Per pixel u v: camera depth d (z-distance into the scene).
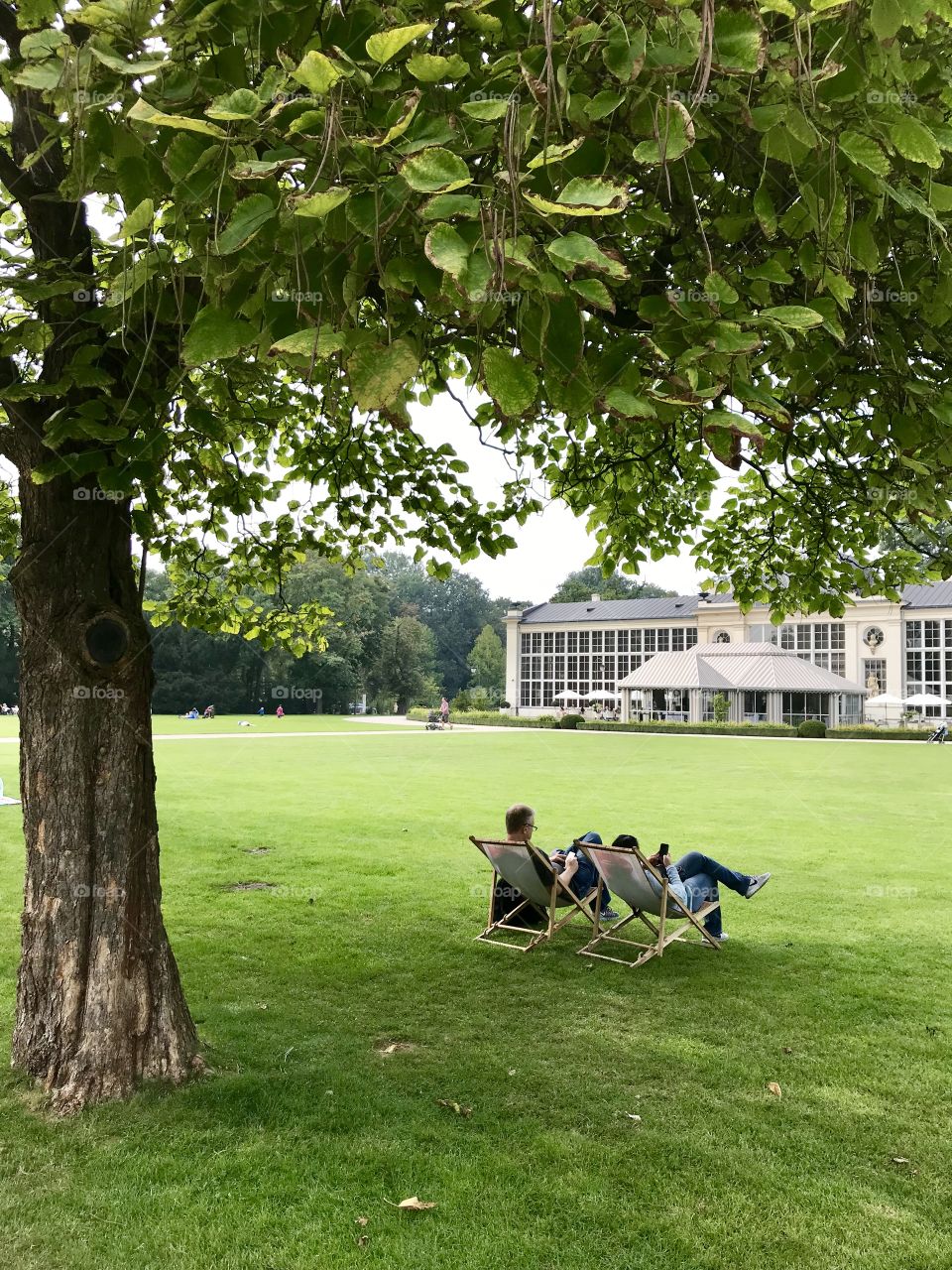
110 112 2.15
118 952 4.20
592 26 2.01
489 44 2.54
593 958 6.71
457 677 118.69
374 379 1.94
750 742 39.28
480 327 1.95
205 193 2.09
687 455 6.58
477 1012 5.54
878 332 3.33
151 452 3.20
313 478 6.86
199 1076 4.36
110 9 1.99
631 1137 3.97
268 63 2.42
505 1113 4.18
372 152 1.92
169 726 50.50
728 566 7.81
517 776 21.16
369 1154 3.74
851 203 2.41
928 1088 4.53
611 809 14.89
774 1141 3.96
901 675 58.47
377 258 1.92
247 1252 3.07
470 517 7.08
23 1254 3.04
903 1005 5.73
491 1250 3.12
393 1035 5.14
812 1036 5.21
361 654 84.12
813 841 11.91
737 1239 3.22
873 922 7.86
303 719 65.88
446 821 13.34
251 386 5.49
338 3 2.25
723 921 7.89
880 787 19.42
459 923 7.62
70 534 4.20
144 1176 3.52
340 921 7.60
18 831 11.39
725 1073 4.68
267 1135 3.88
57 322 3.38
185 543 7.18
